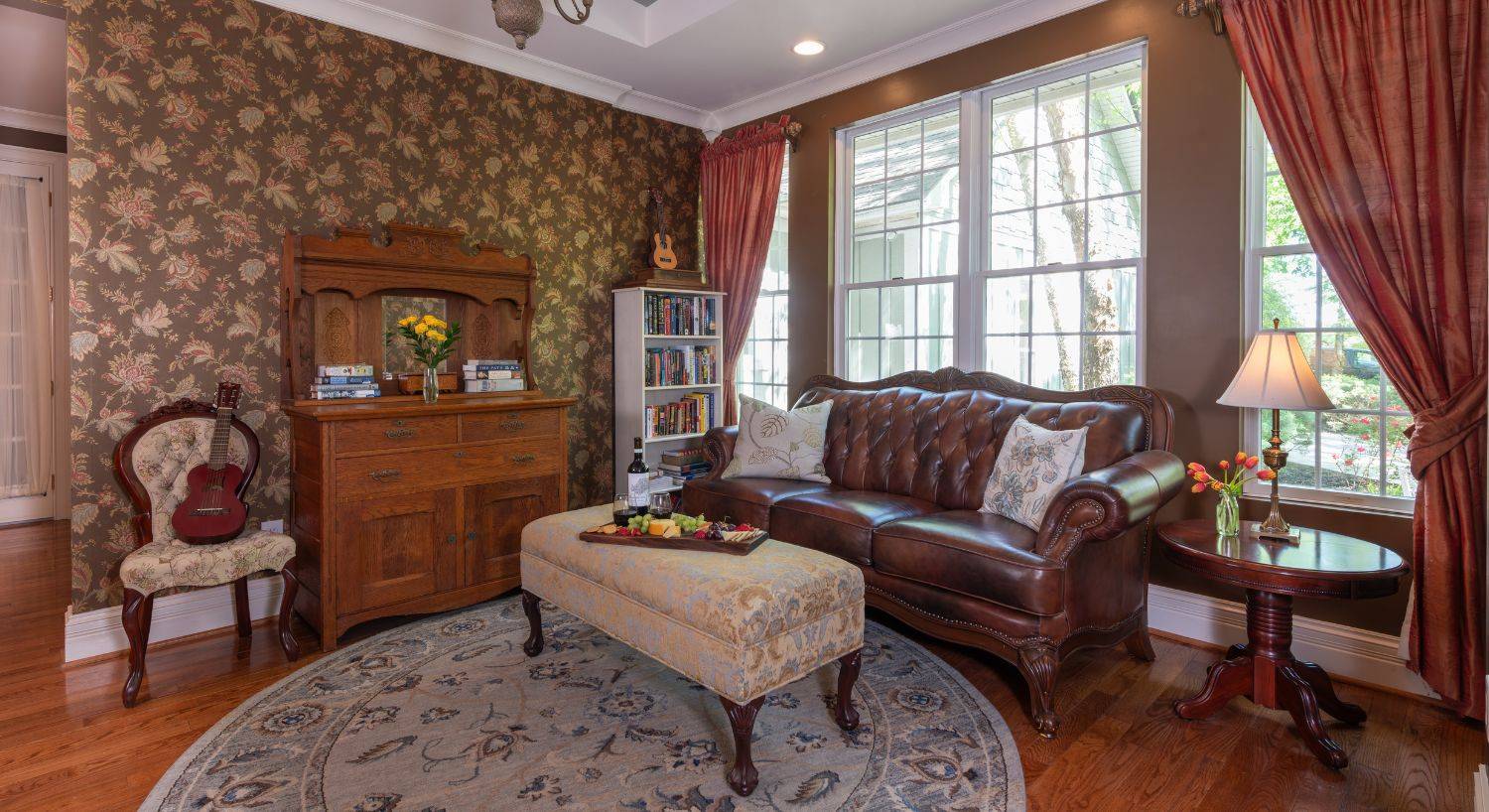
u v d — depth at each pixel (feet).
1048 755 7.26
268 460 11.03
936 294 13.38
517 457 11.59
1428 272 7.95
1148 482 8.32
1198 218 9.99
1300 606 9.31
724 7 11.54
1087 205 11.42
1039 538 8.08
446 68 12.77
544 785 6.66
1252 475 9.76
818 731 7.68
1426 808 6.36
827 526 10.09
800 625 6.98
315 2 11.20
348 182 11.73
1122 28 10.65
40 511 17.26
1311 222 8.68
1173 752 7.30
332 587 9.77
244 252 10.79
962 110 12.66
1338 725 7.82
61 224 17.07
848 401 12.91
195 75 10.32
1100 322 11.32
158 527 9.46
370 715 7.98
